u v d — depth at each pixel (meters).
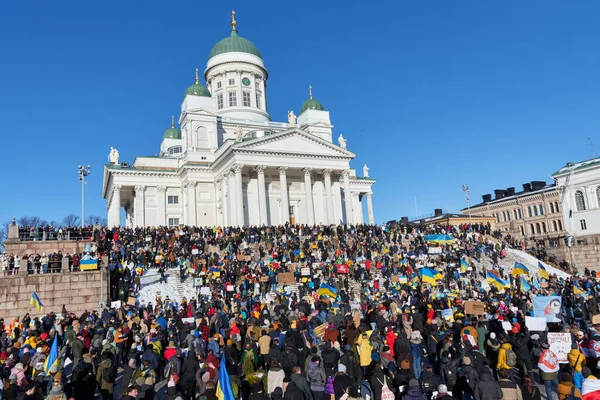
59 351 21.86
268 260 50.16
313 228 65.69
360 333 21.39
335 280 44.28
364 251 55.22
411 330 24.25
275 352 17.83
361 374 17.41
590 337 18.91
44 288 37.16
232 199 74.25
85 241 49.16
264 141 74.81
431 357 21.33
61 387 15.23
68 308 37.53
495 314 26.73
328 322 24.22
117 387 21.78
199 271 43.69
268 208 79.69
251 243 57.19
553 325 24.14
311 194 77.69
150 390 15.70
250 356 18.12
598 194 92.50
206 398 13.38
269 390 15.56
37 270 41.38
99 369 17.83
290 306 34.41
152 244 52.25
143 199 81.56
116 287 40.25
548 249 74.56
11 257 42.66
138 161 84.88
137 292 41.09
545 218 111.62
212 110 87.69
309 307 31.48
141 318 29.08
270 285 43.03
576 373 16.28
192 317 28.09
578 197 96.38
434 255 56.94
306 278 42.25
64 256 40.00
